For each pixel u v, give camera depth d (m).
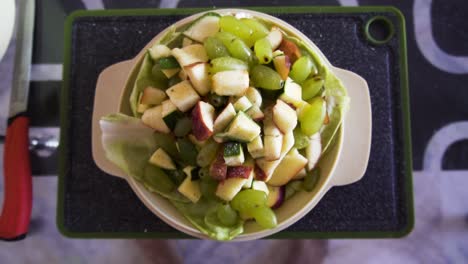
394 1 0.66
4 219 0.62
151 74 0.58
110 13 0.66
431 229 0.62
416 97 0.65
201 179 0.56
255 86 0.55
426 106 0.64
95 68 0.65
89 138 0.64
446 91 0.65
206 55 0.56
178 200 0.57
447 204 0.63
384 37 0.66
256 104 0.54
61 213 0.63
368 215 0.63
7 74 0.65
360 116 0.62
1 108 0.65
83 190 0.64
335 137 0.58
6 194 0.62
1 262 0.63
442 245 0.62
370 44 0.65
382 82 0.65
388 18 0.65
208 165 0.55
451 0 0.66
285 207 0.58
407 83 0.65
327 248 0.62
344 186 0.63
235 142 0.53
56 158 0.64
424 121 0.64
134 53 0.65
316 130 0.56
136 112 0.58
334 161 0.57
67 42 0.66
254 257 0.62
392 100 0.64
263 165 0.55
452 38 0.65
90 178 0.64
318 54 0.60
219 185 0.55
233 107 0.53
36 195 0.64
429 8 0.66
